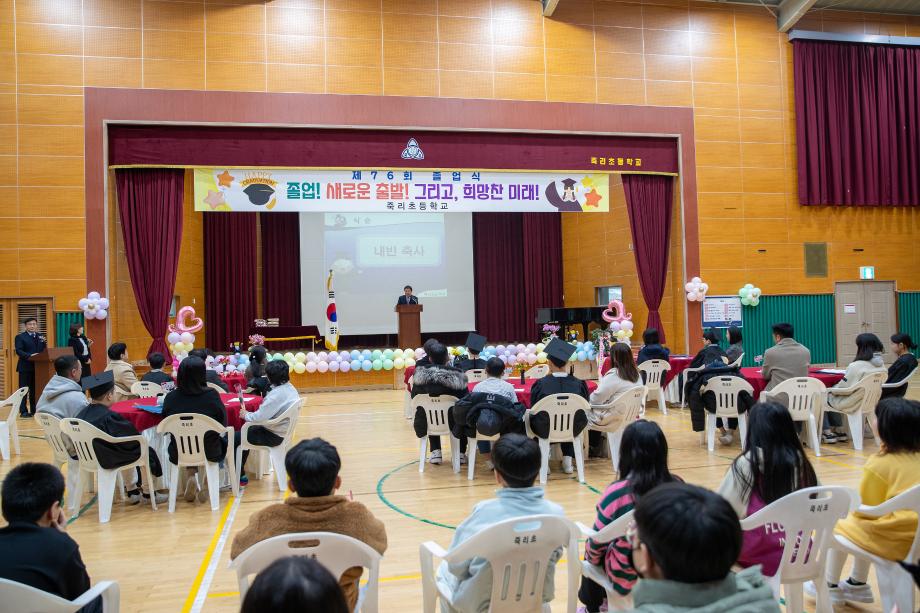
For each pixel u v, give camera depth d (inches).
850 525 109.7
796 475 99.7
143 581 138.3
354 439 285.1
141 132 391.2
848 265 478.6
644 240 452.4
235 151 398.9
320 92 404.8
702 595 49.7
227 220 595.5
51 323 377.7
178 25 392.8
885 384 246.4
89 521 180.9
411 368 332.8
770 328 464.1
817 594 99.8
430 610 97.7
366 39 411.8
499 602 88.0
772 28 470.6
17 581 78.9
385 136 415.5
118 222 410.6
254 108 397.4
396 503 192.7
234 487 201.5
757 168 464.8
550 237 653.9
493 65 426.0
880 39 477.1
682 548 49.2
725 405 246.7
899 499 99.3
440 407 224.5
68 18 383.9
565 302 647.1
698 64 456.8
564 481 213.2
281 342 583.5
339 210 410.6
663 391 356.8
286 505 93.1
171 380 271.3
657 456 95.9
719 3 462.0
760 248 463.5
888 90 482.0
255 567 86.1
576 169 438.0
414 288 611.8
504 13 430.0
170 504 188.2
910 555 100.7
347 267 596.7
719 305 455.2
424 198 420.2
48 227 378.9
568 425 210.4
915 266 488.4
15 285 376.2
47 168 379.6
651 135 447.5
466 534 93.4
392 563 146.3
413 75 416.2
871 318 481.1
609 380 220.1
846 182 474.9
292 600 42.8
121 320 410.3
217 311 588.4
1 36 378.9
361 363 431.8
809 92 468.1
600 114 438.9
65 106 382.0
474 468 230.1
